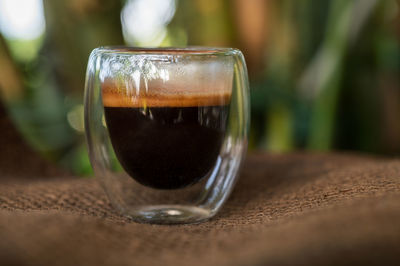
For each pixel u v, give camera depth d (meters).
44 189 0.26
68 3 0.44
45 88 0.49
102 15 0.44
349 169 0.26
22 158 0.32
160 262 0.16
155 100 0.21
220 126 0.22
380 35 0.47
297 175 0.28
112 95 0.22
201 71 0.21
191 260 0.16
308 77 0.46
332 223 0.16
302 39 0.47
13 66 0.46
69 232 0.17
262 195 0.25
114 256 0.16
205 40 0.45
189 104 0.21
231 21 0.45
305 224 0.17
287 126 0.47
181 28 0.49
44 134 0.49
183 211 0.22
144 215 0.22
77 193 0.25
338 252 0.15
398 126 0.50
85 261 0.15
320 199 0.22
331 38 0.44
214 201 0.23
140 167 0.22
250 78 0.46
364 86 0.48
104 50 0.23
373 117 0.49
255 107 0.47
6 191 0.25
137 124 0.21
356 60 0.47
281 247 0.15
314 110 0.46
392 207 0.17
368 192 0.21
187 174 0.22
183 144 0.21
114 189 0.23
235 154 0.24
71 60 0.45
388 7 0.47
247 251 0.16
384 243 0.15
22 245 0.16
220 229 0.20
